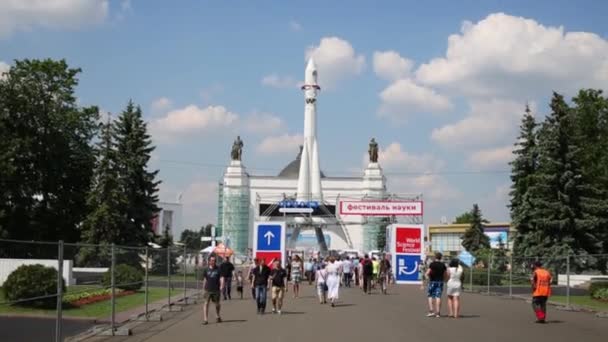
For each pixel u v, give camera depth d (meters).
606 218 46.22
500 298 33.00
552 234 46.34
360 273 42.59
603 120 55.06
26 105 51.66
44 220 53.69
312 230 109.25
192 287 38.06
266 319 20.78
